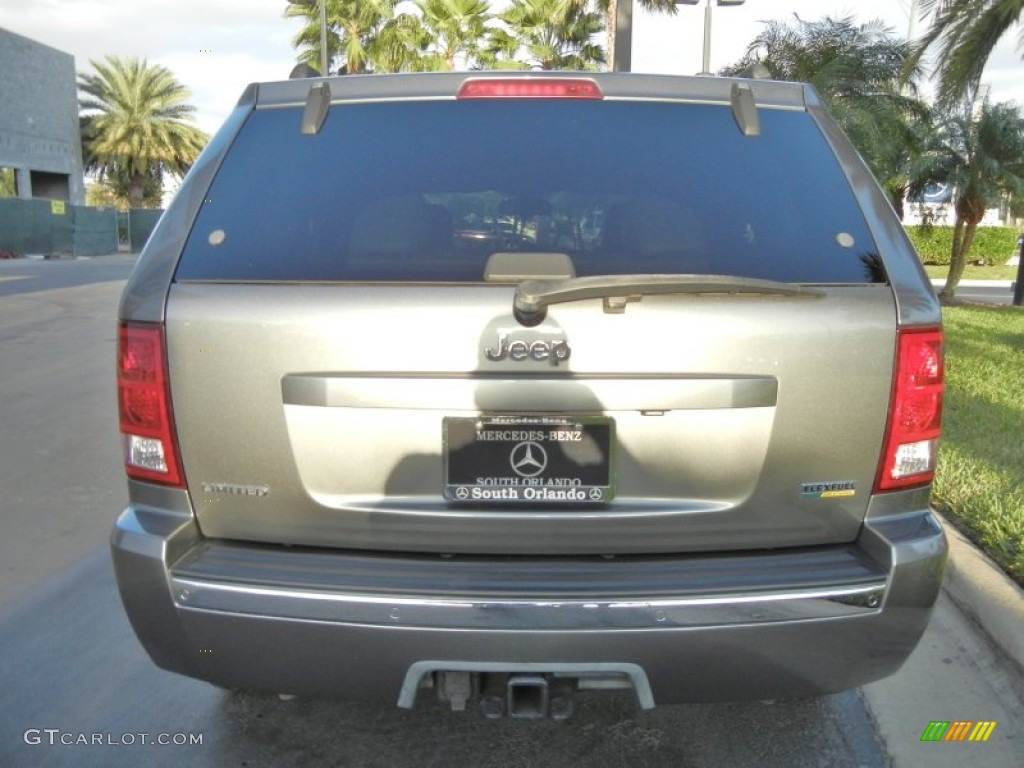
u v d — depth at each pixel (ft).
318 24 91.04
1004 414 22.33
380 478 7.63
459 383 7.47
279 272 7.86
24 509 17.35
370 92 9.03
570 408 7.49
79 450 21.40
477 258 8.14
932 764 9.57
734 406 7.52
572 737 10.07
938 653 11.70
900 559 7.57
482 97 8.99
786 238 8.16
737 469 7.63
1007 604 12.01
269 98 9.10
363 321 7.45
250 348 7.54
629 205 8.50
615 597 7.30
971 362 30.53
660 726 10.27
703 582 7.47
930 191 63.10
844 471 7.73
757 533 7.77
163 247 8.09
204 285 7.73
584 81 9.00
